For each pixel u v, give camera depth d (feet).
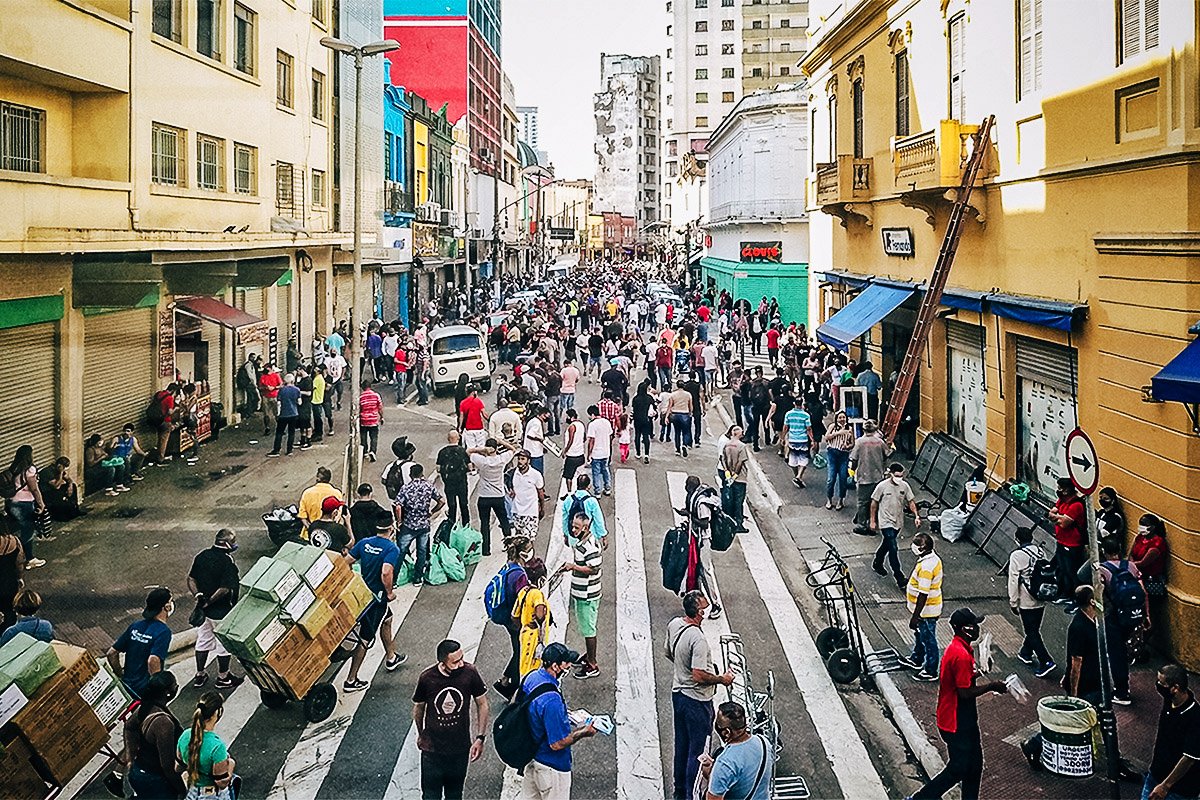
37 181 41.88
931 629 32.37
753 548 48.01
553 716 22.72
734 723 21.38
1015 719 29.81
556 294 171.83
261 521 47.39
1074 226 40.55
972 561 44.24
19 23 40.14
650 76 422.82
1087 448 24.71
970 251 53.36
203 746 21.88
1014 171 46.85
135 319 53.21
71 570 39.68
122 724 28.50
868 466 48.85
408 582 42.65
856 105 77.61
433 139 160.45
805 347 86.53
